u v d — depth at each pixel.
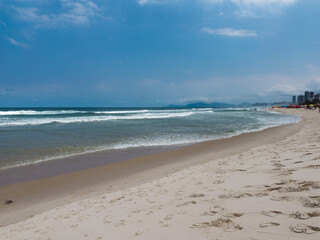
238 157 7.57
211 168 6.29
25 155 10.52
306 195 2.72
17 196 6.08
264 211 2.53
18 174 7.87
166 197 4.13
